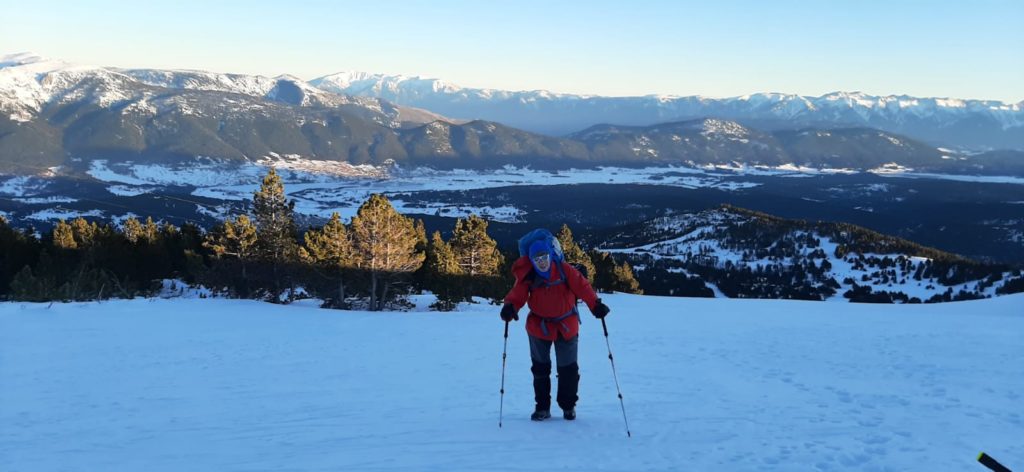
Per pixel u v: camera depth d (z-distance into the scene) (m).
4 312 26.14
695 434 6.16
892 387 9.00
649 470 5.03
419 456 5.59
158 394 10.40
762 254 149.38
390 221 45.97
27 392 10.80
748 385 9.42
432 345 17.25
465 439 6.16
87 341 19.48
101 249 48.22
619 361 12.73
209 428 7.43
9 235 46.91
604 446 5.77
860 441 5.83
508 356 14.41
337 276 46.09
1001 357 12.31
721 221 178.50
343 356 15.25
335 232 45.97
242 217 47.03
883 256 136.88
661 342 16.50
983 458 3.51
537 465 5.21
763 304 39.66
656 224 195.50
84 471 5.53
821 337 17.02
